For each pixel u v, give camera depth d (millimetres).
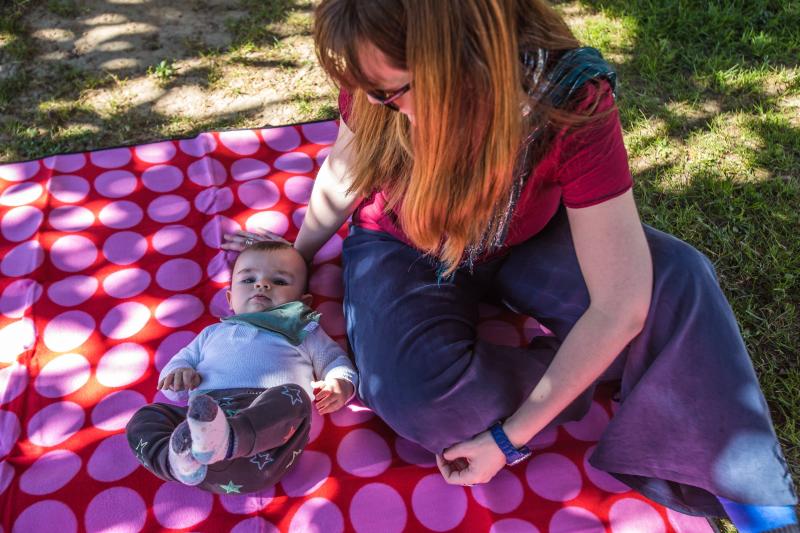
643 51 3416
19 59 3262
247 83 3271
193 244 2533
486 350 1869
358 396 2078
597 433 2074
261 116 3125
